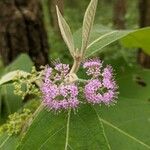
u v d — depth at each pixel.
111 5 1.35
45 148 0.21
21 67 0.34
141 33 0.30
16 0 0.42
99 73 0.21
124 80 0.34
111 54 0.70
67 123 0.22
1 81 0.27
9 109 0.30
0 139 0.25
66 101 0.21
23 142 0.22
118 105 0.24
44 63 0.43
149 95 0.34
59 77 0.21
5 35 0.42
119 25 0.74
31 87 0.23
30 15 0.42
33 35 0.43
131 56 0.72
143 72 0.35
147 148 0.22
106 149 0.21
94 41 0.25
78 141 0.21
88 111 0.22
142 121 0.23
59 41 0.80
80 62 0.22
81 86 0.22
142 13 0.58
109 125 0.23
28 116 0.24
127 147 0.22
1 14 0.42
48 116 0.22
